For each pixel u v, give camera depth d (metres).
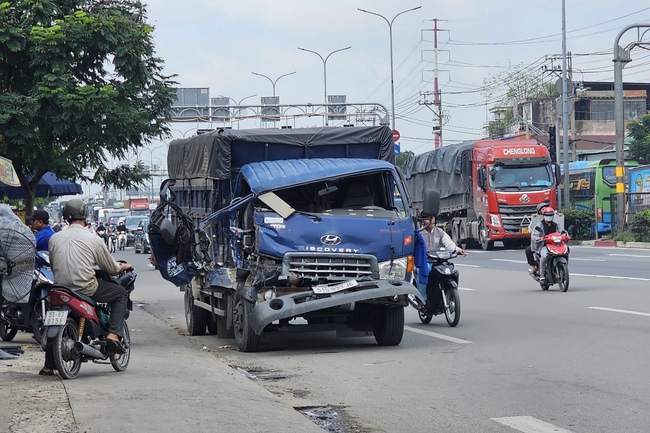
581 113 89.81
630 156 71.31
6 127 20.08
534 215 20.80
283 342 14.24
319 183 13.21
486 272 27.47
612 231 42.16
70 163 21.17
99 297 10.05
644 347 11.88
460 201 44.81
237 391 9.18
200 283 15.33
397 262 12.88
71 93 20.25
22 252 11.38
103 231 57.44
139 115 21.25
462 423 7.98
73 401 8.25
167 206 14.15
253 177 13.15
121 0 22.62
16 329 14.20
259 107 52.81
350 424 8.09
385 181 13.51
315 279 12.62
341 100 54.22
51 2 21.02
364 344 13.70
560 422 7.89
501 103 101.25
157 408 8.00
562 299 18.45
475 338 13.61
